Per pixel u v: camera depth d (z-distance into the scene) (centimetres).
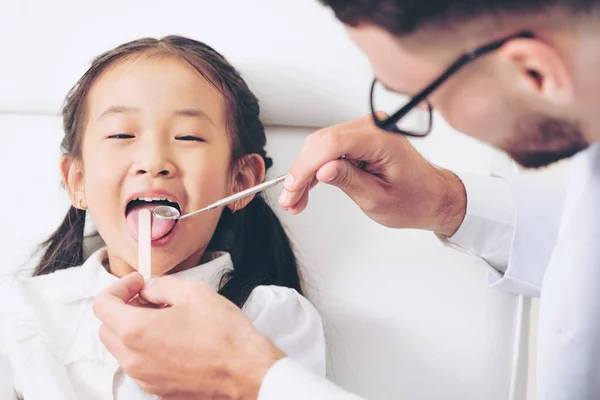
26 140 103
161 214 85
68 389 81
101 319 67
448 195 88
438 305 98
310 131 108
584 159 69
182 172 87
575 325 71
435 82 49
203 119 89
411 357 95
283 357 63
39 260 98
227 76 95
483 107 50
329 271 100
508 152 55
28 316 86
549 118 49
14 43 103
